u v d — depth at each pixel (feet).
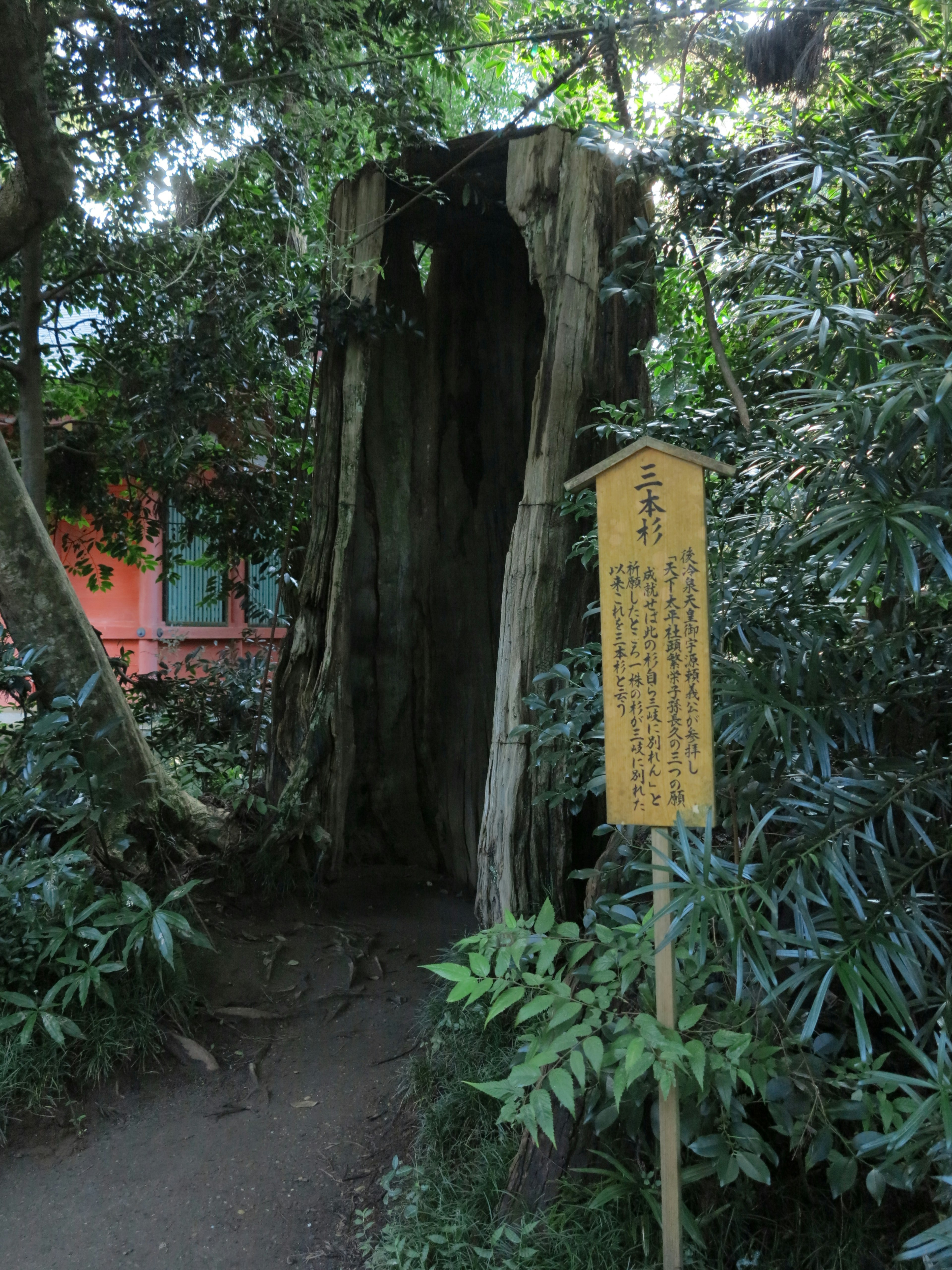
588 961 8.51
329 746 15.19
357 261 14.79
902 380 5.83
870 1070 5.52
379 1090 10.28
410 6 15.24
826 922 6.23
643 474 6.56
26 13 11.14
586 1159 7.45
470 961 7.13
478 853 14.97
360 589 17.01
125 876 12.57
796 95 11.17
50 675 12.67
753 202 9.07
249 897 14.33
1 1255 7.87
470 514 17.60
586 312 12.73
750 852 5.92
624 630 6.58
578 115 16.29
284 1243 8.03
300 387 18.61
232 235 16.31
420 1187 7.93
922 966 6.28
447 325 17.54
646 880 8.91
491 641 17.38
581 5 13.71
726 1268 6.71
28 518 12.63
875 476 5.73
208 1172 9.00
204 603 21.42
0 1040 9.93
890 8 8.71
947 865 7.39
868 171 7.33
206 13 14.67
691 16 11.65
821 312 6.55
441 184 15.78
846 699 6.78
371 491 17.11
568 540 12.44
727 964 6.75
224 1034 11.39
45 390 19.44
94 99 15.08
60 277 17.57
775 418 8.32
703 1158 6.80
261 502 19.75
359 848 16.79
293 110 14.40
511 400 17.51
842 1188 5.62
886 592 5.69
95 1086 10.19
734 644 7.32
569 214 12.78
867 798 6.35
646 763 6.46
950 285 7.16
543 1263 6.88
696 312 11.59
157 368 16.72
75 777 10.66
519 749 12.07
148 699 18.51
